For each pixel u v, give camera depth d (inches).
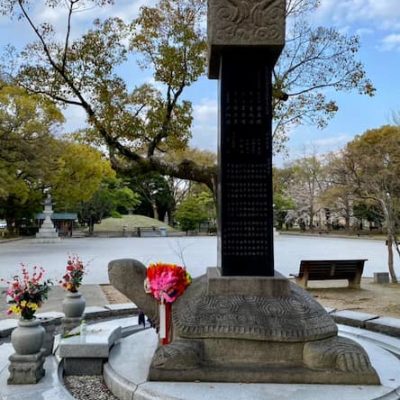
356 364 141.2
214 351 147.7
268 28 167.3
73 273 224.2
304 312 152.3
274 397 129.0
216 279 160.4
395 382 142.7
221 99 171.0
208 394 131.1
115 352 174.4
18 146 938.1
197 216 1690.5
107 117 396.2
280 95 409.7
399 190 504.4
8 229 1471.5
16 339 151.6
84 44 388.2
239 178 168.4
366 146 755.4
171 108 411.5
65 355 165.8
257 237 167.0
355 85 430.6
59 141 1035.9
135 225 1742.1
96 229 1700.3
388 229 452.4
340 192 939.3
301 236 1550.2
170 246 984.3
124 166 412.5
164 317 161.0
